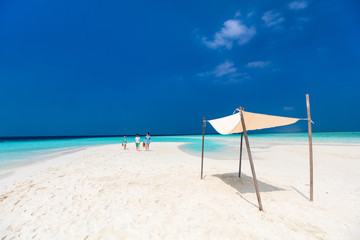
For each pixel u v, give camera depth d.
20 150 22.42
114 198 5.93
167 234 4.00
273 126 7.02
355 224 4.50
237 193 6.46
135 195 6.18
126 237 3.91
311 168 5.89
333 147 19.61
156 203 5.55
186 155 16.31
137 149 20.11
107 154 16.78
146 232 4.08
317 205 5.55
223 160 13.62
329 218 4.78
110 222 4.50
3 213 5.00
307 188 7.07
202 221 4.53
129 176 8.60
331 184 7.56
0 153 19.19
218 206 5.38
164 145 27.61
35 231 4.15
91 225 4.37
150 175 8.79
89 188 6.88
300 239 3.87
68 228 4.25
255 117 6.47
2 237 3.95
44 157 15.77
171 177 8.45
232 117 6.73
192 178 8.30
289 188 7.07
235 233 4.03
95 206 5.36
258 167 10.99
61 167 10.77
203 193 6.42
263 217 4.75
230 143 30.38
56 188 6.91
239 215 4.84
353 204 5.63
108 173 9.16
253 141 32.38
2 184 7.59
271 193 6.50
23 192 6.54
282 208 5.32
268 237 3.91
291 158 14.24
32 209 5.20
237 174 9.07
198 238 3.86
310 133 5.92
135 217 4.72
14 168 11.11
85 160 13.23
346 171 9.79
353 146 20.19
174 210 5.10
